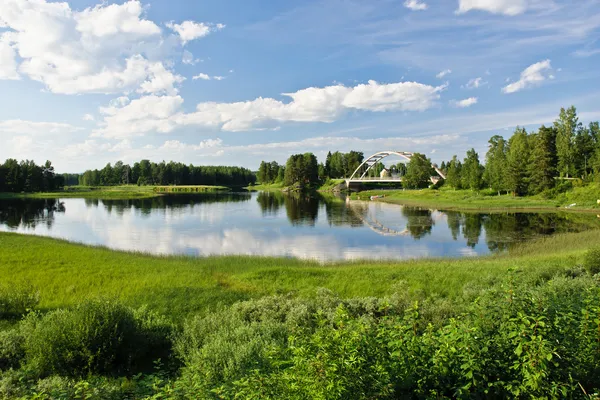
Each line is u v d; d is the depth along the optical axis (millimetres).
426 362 5008
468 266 17906
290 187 135500
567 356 4969
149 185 158000
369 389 4449
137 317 10008
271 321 9859
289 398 4422
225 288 14875
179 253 26672
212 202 80688
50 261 19938
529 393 4496
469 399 4570
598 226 38969
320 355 4438
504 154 92500
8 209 62406
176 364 8391
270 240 33719
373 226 42812
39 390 6426
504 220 46156
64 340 7902
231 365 6844
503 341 5066
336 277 16297
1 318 10938
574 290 9414
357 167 147250
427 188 105875
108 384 6863
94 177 154750
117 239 33938
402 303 11320
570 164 73500
